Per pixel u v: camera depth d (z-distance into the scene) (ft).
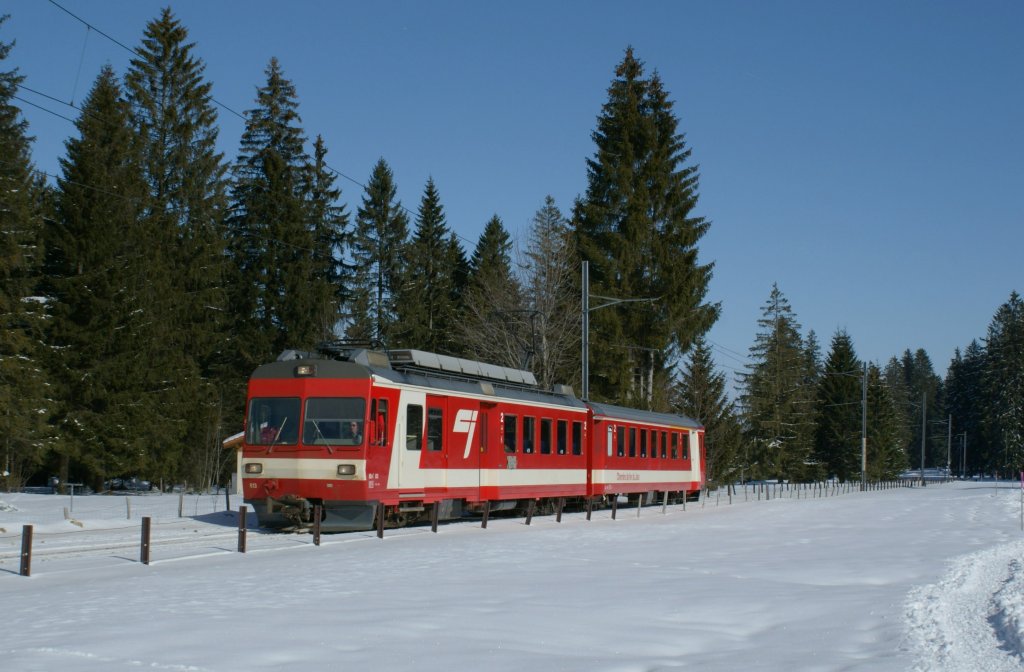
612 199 175.63
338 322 184.34
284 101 177.99
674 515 106.63
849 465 327.88
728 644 31.24
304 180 182.60
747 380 303.89
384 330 189.26
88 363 138.00
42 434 123.85
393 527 77.56
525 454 95.20
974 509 120.37
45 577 46.65
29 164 153.69
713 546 65.72
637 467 123.24
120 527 75.97
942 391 545.85
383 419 72.49
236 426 171.94
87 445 136.46
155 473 144.87
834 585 45.57
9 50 123.44
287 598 39.29
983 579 48.44
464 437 84.23
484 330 168.14
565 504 114.62
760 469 290.76
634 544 66.90
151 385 149.07
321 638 30.66
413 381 77.36
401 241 194.70
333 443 70.54
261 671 26.11
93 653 28.22
